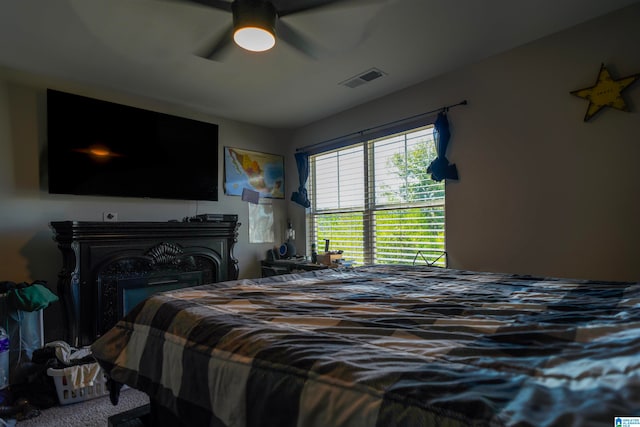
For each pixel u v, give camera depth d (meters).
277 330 0.89
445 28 2.19
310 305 1.19
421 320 0.97
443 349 0.73
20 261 2.61
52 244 2.75
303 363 0.69
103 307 2.62
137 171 3.08
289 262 3.66
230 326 0.94
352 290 1.48
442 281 1.68
